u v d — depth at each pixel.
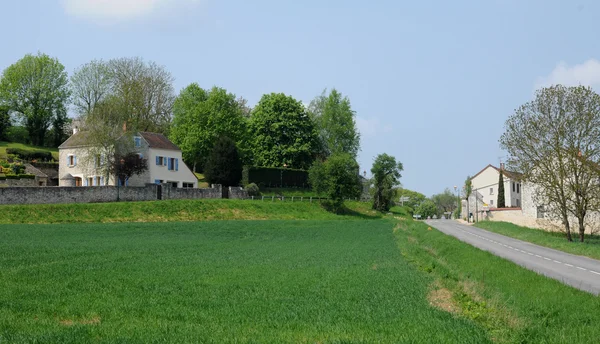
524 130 48.84
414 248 36.34
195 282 19.61
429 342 11.40
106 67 100.25
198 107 97.25
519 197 126.06
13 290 17.41
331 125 118.31
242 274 22.02
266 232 52.59
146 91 99.75
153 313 14.30
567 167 47.38
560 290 17.53
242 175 94.12
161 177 85.00
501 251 37.53
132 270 22.78
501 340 12.21
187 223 60.31
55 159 97.06
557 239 46.66
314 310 14.80
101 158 76.38
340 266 25.56
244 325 13.00
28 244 33.47
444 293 18.20
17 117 108.56
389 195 110.94
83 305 15.16
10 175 75.12
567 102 47.53
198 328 12.55
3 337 11.41
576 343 11.95
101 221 60.25
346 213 94.88
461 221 104.56
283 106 108.00
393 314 14.40
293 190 100.94
